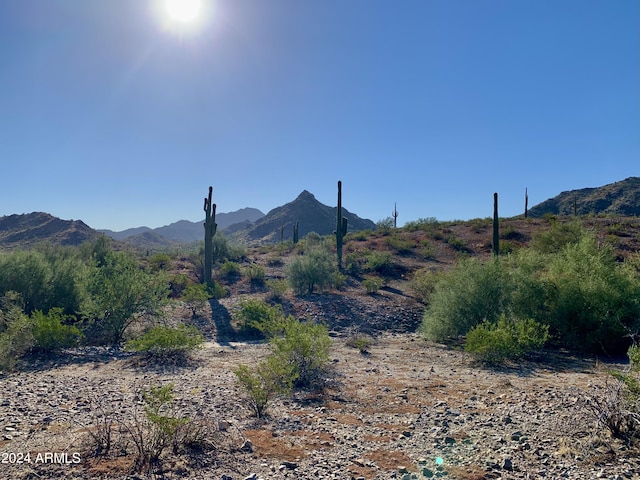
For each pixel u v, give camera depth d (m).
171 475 5.34
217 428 6.92
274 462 5.91
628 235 37.19
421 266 34.03
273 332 15.92
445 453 6.35
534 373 12.16
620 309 14.92
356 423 7.70
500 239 40.78
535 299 16.42
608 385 7.71
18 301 16.89
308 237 55.38
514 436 6.92
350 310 22.69
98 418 7.32
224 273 32.25
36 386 9.64
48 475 5.20
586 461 5.89
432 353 15.43
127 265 17.52
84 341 15.66
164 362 12.67
